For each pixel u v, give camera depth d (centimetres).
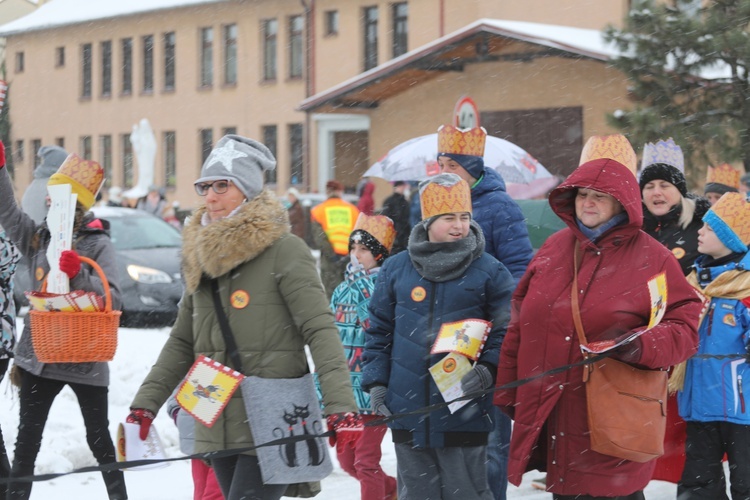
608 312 530
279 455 508
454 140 748
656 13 2262
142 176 4097
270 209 525
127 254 1758
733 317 689
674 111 2250
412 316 625
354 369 734
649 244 540
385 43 4438
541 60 3428
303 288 518
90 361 643
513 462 546
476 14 4194
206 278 527
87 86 5575
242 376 514
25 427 662
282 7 4759
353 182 4512
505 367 572
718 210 708
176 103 5156
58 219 649
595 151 543
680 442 724
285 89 4759
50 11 5859
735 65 2248
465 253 621
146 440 533
